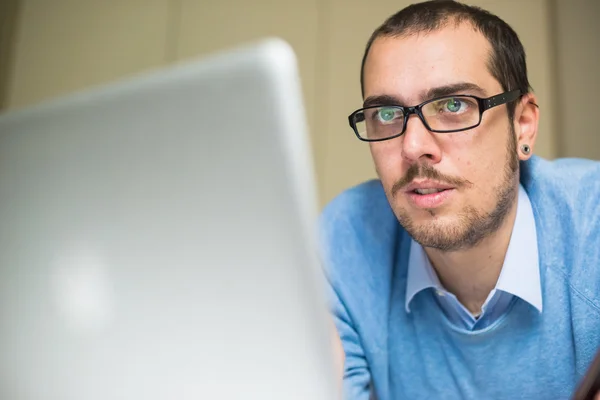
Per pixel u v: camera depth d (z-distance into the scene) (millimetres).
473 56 688
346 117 1906
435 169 661
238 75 227
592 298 769
